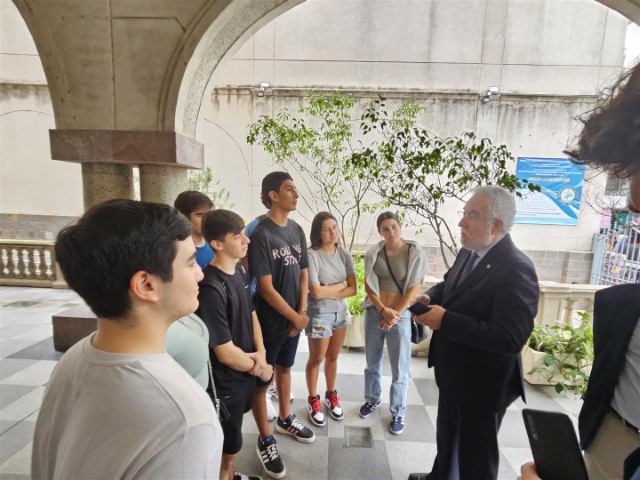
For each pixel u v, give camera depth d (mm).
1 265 5840
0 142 6551
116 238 544
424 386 2914
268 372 1701
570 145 682
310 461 2031
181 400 547
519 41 6105
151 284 577
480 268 1463
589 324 2998
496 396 1406
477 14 6059
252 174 6480
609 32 5996
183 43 2184
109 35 2189
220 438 603
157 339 616
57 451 570
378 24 6133
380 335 2408
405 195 3049
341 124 4547
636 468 655
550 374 2840
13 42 6281
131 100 2271
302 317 2006
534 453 879
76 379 574
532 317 1310
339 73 6254
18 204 6691
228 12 2195
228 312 1514
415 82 6250
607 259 6055
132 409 520
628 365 1045
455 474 1661
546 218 6359
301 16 6148
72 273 560
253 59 6277
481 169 2795
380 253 2365
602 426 1116
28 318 4375
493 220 1397
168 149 2283
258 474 1934
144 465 502
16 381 2838
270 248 1938
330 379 2492
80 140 2287
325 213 2439
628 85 547
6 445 2086
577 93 6102
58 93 2277
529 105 6203
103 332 598
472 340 1354
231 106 6387
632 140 525
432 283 3484
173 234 598
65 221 6699
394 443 2203
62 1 2145
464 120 6305
